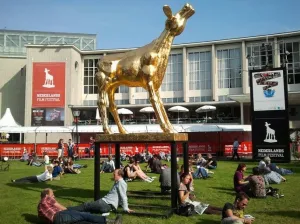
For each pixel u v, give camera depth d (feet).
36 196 34.94
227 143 100.68
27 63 170.91
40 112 167.84
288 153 73.92
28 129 113.60
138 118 179.52
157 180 47.78
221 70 175.94
